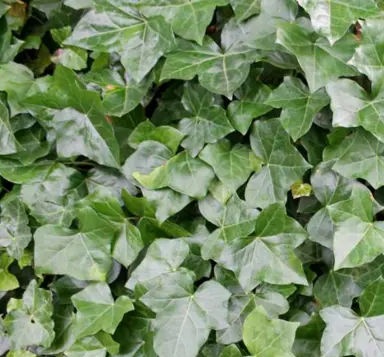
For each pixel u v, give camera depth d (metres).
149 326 1.13
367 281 1.11
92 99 1.11
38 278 1.19
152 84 1.15
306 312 1.13
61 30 1.17
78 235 1.13
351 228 1.08
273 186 1.11
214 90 1.09
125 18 1.12
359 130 1.09
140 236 1.12
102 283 1.13
